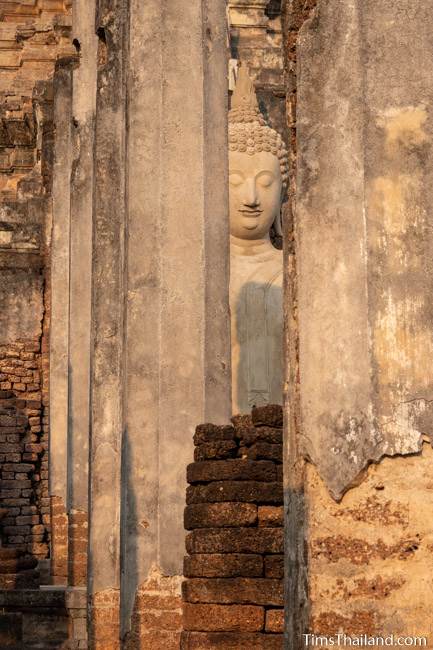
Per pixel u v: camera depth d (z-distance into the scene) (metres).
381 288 9.95
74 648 23.77
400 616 9.56
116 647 18.84
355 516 9.73
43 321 30.70
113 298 19.47
